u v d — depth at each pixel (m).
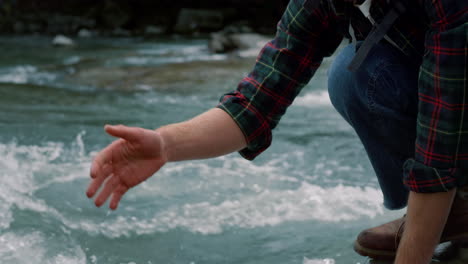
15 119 3.98
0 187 2.37
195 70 6.98
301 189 2.42
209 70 6.98
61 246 1.84
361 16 1.40
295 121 4.07
